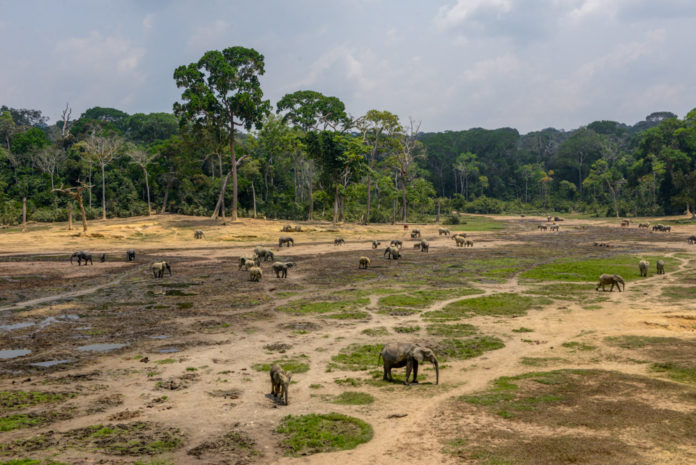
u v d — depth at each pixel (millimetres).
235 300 28188
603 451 9352
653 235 76438
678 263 42188
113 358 17125
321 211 110562
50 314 24312
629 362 15820
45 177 100312
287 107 98562
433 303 27281
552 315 23906
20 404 12711
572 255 51156
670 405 11719
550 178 178625
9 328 21469
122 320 23078
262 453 9953
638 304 25484
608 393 12805
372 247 61844
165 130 134250
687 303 25062
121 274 38719
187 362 16688
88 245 60750
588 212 152250
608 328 20703
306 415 12023
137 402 12984
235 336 20297
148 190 93312
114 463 9383
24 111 166875
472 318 23594
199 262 46719
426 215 132500
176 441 10508
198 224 79812
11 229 74312
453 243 68750
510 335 20312
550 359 16734
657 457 8992
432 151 192250
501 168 198625
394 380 14867
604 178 144000
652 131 124188
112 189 98875
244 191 103312
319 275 38312
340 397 13375
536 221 129125
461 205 142125
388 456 9656
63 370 15766
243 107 79188
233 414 12148
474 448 9797
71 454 9758
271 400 13188
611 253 52156
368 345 18938
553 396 12789
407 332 20984
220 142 85250
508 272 39562
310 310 25516
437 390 13844
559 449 9523
